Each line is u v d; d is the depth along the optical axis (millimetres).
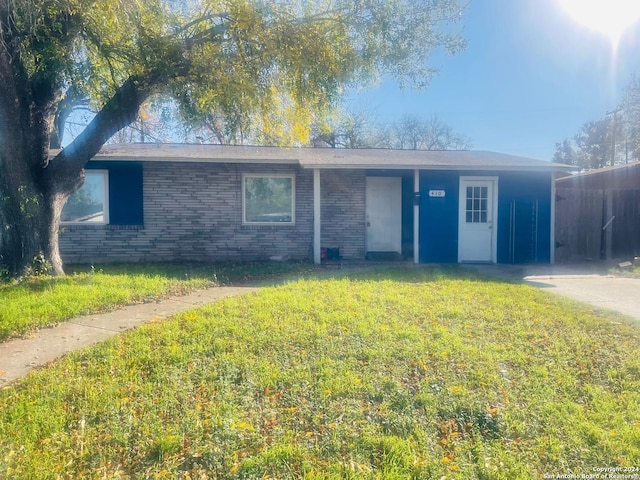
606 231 12086
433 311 6039
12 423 3217
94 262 11211
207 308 6191
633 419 3322
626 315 6027
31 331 5270
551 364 4277
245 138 9617
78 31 7500
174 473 2719
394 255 12672
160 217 11492
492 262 12031
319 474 2686
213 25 8469
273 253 11945
